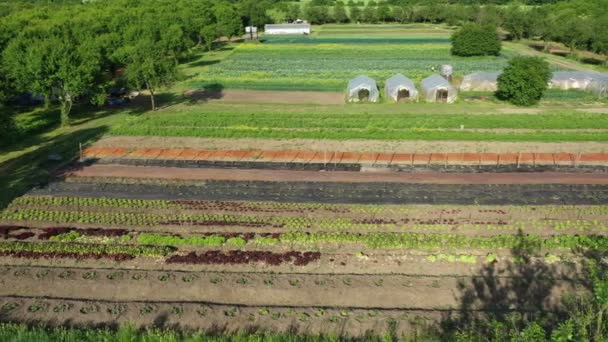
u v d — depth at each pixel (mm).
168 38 77375
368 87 58750
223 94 64750
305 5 164000
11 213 32750
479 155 42281
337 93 64375
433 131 46969
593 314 15906
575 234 30406
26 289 25594
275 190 36594
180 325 23109
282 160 41969
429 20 148625
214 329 22906
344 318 23438
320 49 98000
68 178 38750
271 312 23875
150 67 54719
